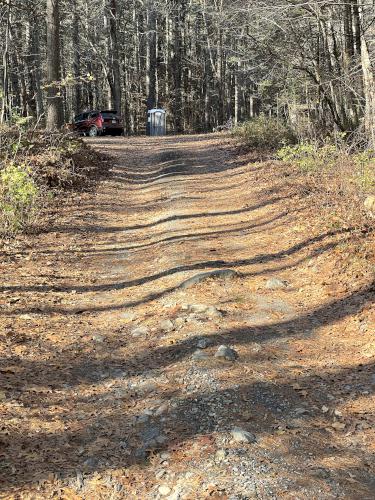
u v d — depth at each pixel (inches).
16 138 550.0
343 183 412.8
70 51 1905.8
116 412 174.1
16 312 250.5
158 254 346.6
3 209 379.6
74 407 177.3
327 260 299.6
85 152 668.1
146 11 1731.1
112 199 524.7
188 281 283.4
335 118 679.1
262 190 510.3
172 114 1963.6
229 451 147.3
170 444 153.6
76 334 233.1
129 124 2105.1
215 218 434.3
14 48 1243.8
